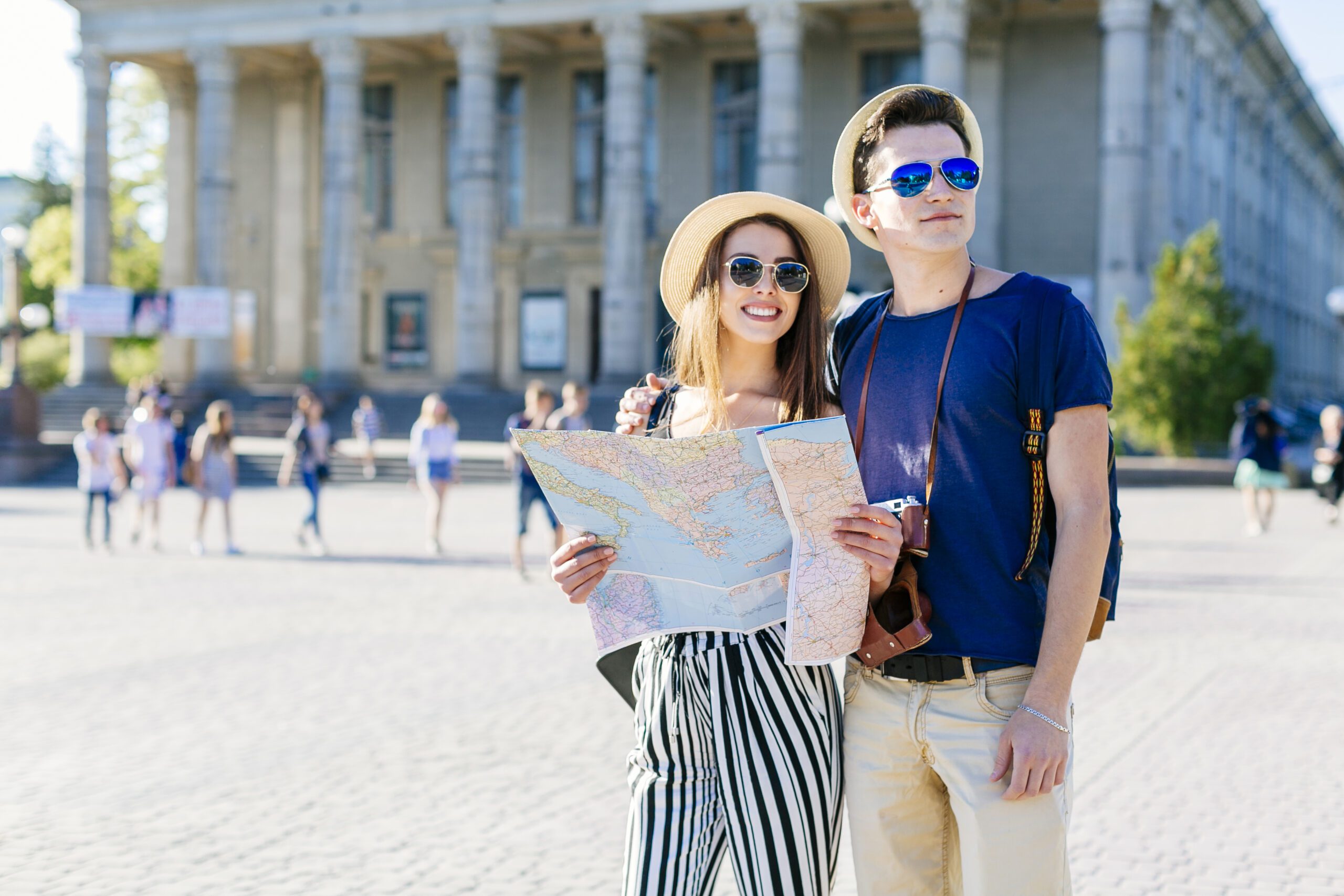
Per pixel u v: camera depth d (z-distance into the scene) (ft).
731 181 157.28
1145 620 42.27
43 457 118.52
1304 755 26.07
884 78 151.53
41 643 38.52
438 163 168.45
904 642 10.19
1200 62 159.12
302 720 28.91
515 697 31.19
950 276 10.72
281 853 20.27
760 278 11.36
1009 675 10.22
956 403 10.31
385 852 20.35
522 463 54.29
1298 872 19.58
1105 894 18.71
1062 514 9.98
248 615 44.01
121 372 221.87
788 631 10.18
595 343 164.86
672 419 11.88
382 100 171.12
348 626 41.57
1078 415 10.00
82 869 19.56
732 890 19.10
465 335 150.00
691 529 10.48
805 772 10.71
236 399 150.61
